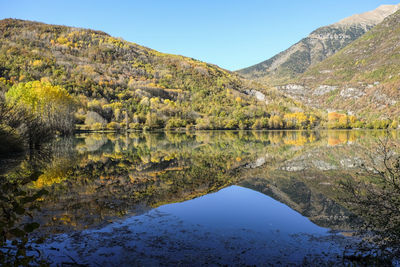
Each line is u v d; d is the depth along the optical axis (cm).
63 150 2233
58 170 1316
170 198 870
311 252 482
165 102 12138
